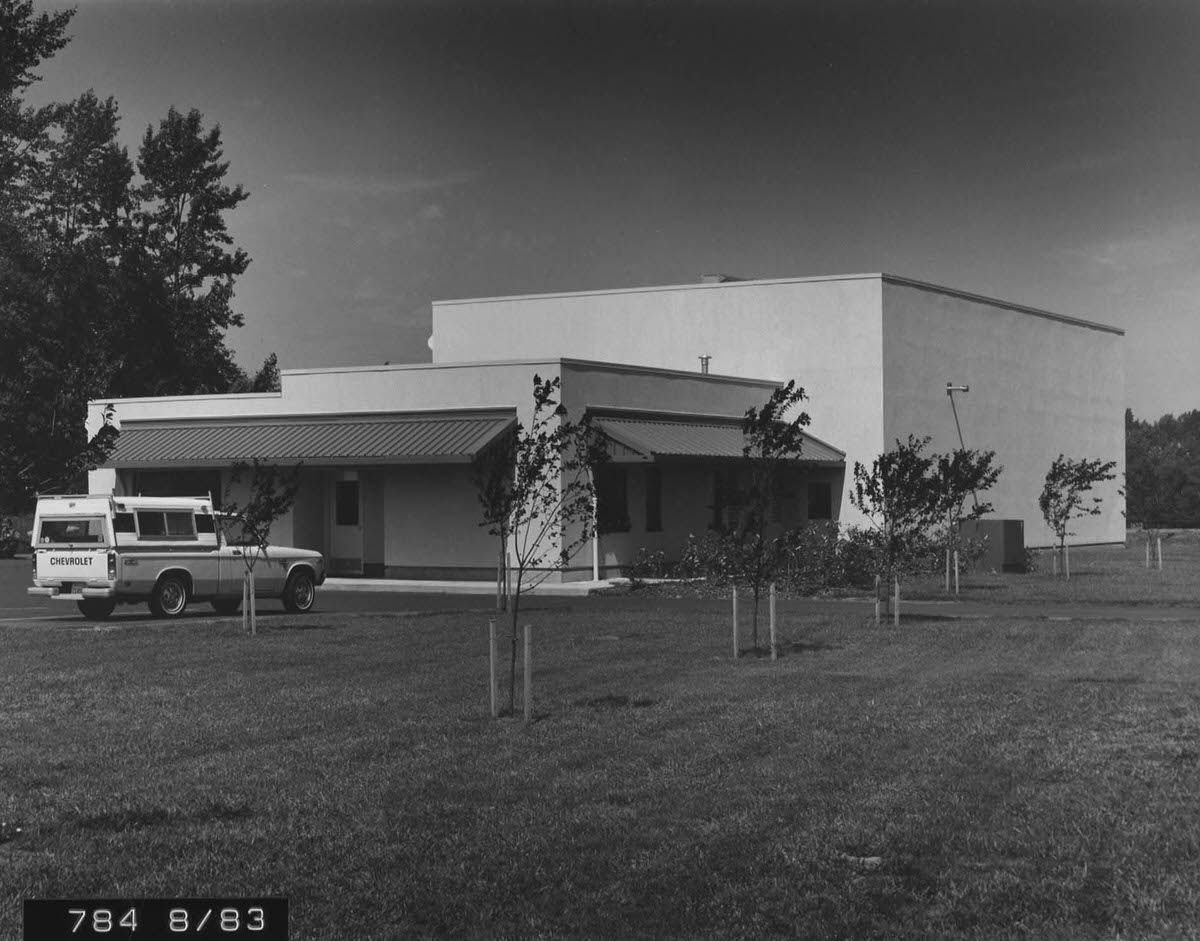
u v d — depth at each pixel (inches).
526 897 309.1
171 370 2541.8
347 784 418.0
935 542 1430.9
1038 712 553.3
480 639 826.2
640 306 1839.3
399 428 1405.0
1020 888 314.7
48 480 1236.5
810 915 295.6
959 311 1897.1
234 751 471.8
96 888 314.5
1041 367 2142.0
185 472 1542.8
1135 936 283.7
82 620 1000.2
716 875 322.7
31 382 1262.3
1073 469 1512.1
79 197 2498.8
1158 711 555.8
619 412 1424.7
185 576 1009.5
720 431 1558.8
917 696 594.2
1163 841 354.3
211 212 2571.4
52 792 409.1
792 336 1754.4
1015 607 1091.3
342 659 726.5
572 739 489.7
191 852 343.3
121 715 545.6
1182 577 1491.1
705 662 718.5
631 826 367.2
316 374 1476.4
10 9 1130.7
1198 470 3410.4
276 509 864.3
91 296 2399.1
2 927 290.4
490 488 596.7
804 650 775.7
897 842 351.6
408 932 287.1
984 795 404.5
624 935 284.8
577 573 1365.7
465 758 457.7
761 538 777.6
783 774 431.5
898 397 1745.8
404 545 1423.5
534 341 1899.6
